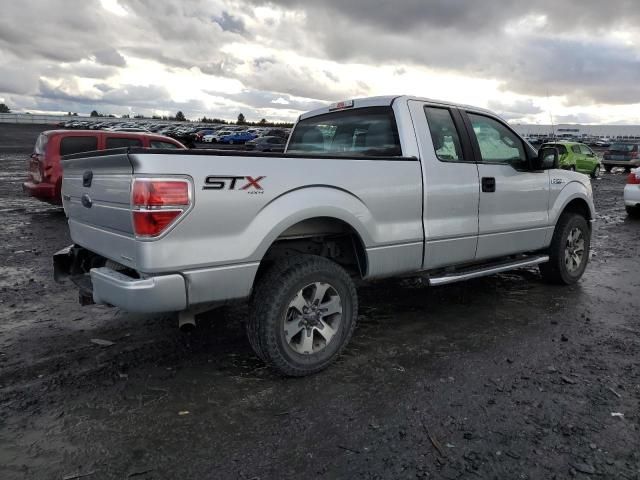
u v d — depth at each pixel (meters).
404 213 4.07
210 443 2.79
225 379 3.55
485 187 4.70
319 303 3.64
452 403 3.23
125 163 2.99
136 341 4.22
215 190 3.07
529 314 4.95
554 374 3.64
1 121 87.12
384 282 6.03
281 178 3.35
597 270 6.79
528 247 5.32
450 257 4.49
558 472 2.56
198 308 3.29
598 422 3.01
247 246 3.23
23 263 6.78
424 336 4.36
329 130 4.97
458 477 2.52
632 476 2.53
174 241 2.98
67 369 3.69
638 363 3.83
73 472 2.54
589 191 6.11
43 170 9.93
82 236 3.90
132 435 2.87
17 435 2.85
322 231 3.87
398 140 4.26
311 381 3.53
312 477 2.52
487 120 5.00
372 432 2.90
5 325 4.55
